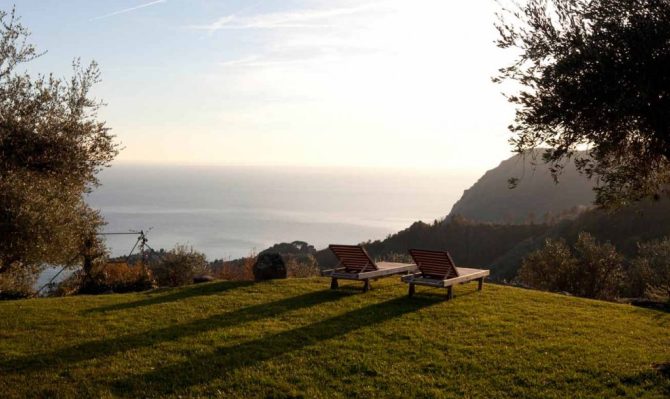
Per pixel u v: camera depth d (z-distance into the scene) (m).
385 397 7.53
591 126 7.25
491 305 13.11
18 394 7.66
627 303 16.12
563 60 7.29
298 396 7.57
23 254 10.68
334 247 14.95
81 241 15.72
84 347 9.71
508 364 8.78
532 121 7.68
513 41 8.02
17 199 10.49
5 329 10.92
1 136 10.73
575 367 8.67
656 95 6.87
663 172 8.45
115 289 18.52
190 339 10.13
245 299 13.71
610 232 49.94
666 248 25.52
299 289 15.00
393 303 13.15
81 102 11.81
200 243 142.25
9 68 11.20
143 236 20.70
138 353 9.35
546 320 11.77
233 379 8.16
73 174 11.67
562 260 26.31
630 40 7.02
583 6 7.56
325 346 9.67
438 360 8.96
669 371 8.38
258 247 138.12
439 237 74.62
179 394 7.67
